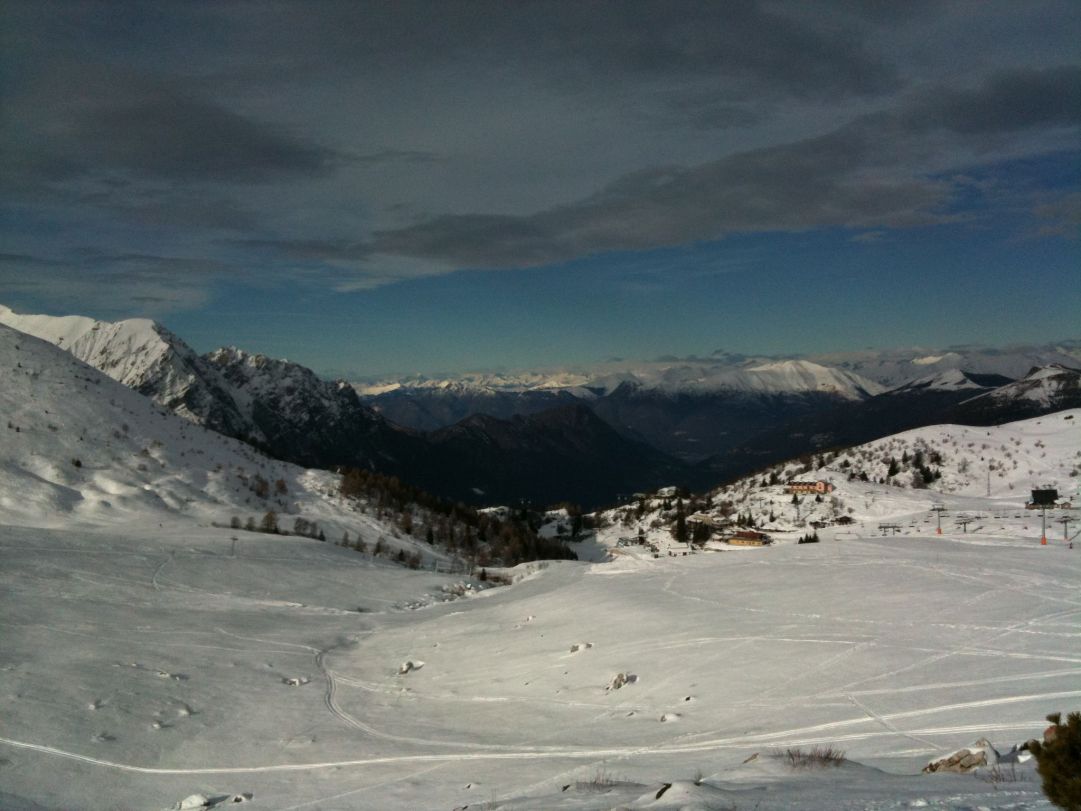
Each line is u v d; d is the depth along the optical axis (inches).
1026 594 1579.7
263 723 1491.1
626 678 1418.6
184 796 1123.3
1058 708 946.1
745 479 7741.1
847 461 6648.6
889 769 776.9
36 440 6353.3
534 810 681.0
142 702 1560.0
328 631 2503.7
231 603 2925.7
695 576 2325.3
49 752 1273.4
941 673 1152.8
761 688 1220.5
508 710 1414.9
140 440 7086.6
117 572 3189.0
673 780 812.0
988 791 577.3
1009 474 5492.1
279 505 6934.1
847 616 1572.3
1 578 2787.9
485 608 2637.8
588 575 3041.3
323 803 1024.2
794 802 567.8
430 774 1097.4
